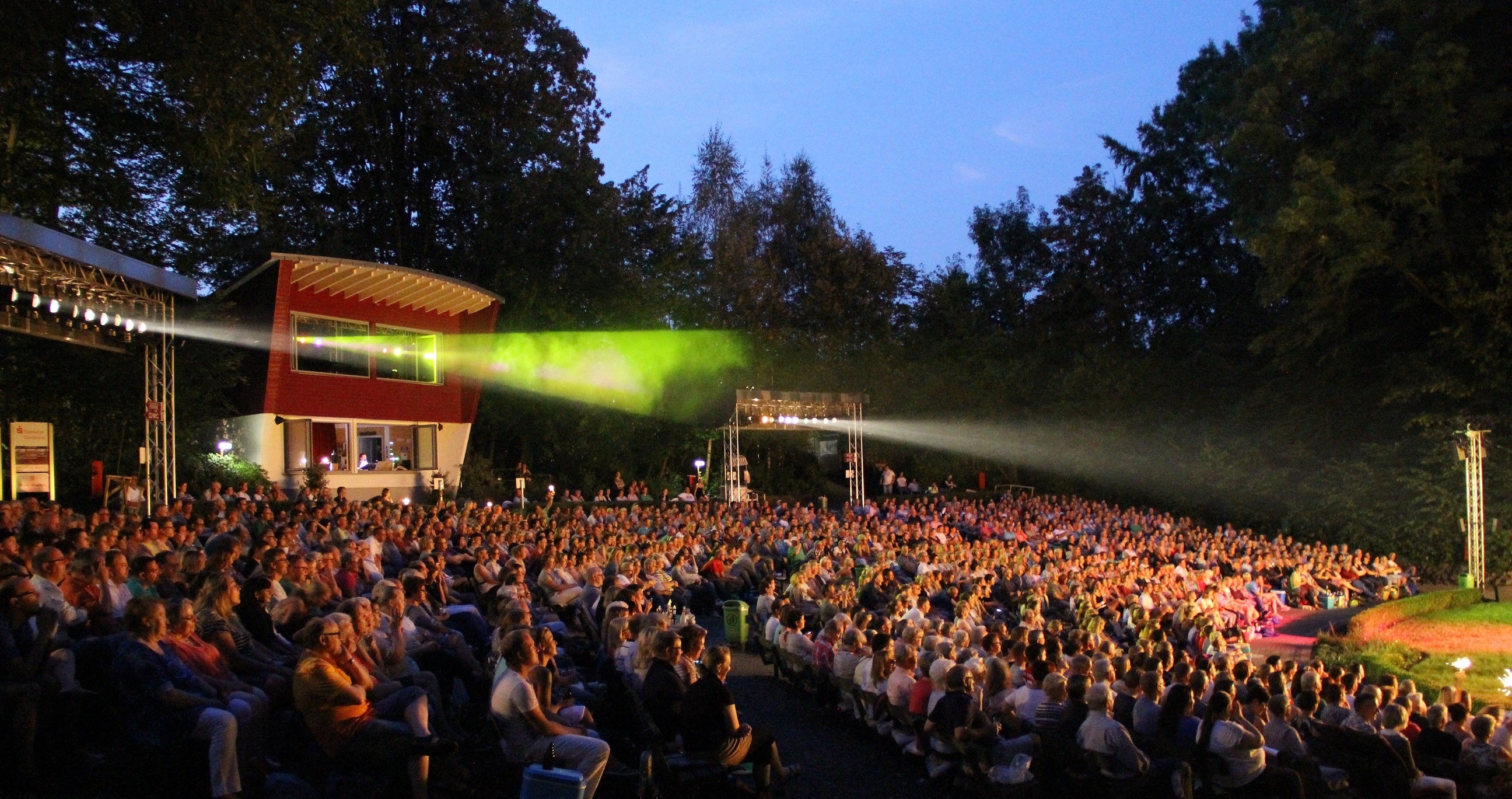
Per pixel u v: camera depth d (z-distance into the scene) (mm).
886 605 16984
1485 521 33781
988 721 9398
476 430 39156
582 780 6664
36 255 15477
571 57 40375
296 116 21500
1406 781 8727
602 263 39500
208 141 19281
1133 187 53250
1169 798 8312
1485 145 32375
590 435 39312
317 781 7320
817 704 13328
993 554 22812
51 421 24359
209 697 7047
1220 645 15312
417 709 7562
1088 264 53562
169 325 19328
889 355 51250
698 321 46094
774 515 29750
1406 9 33438
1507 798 9055
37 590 7758
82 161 22109
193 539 13094
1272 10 41906
